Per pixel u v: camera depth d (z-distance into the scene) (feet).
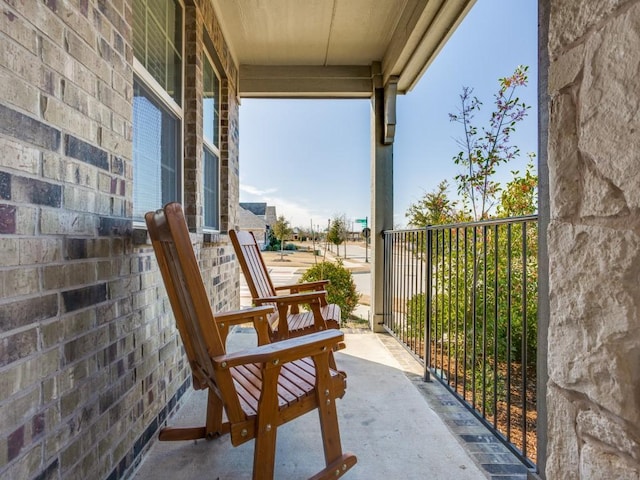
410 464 5.19
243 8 10.48
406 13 10.25
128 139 5.14
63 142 3.72
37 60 3.35
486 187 13.20
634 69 2.15
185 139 8.47
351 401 7.14
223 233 12.25
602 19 2.39
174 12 8.13
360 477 4.91
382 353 10.23
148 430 5.55
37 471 3.25
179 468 5.07
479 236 9.70
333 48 12.53
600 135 2.41
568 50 2.73
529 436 6.79
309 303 7.59
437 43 9.98
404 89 12.92
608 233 2.36
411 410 6.80
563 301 2.77
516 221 5.01
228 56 12.00
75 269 3.88
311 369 5.22
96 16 4.36
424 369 8.23
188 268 3.75
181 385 7.06
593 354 2.49
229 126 12.32
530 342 9.03
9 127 3.01
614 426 2.32
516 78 13.01
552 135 2.90
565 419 2.75
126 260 4.98
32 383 3.22
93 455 4.11
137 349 5.25
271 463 4.01
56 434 3.51
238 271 13.53
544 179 3.79
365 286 30.81
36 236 3.31
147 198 6.85
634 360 2.20
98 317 4.28
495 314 5.62
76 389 3.84
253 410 4.09
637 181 2.14
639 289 2.16
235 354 3.92
